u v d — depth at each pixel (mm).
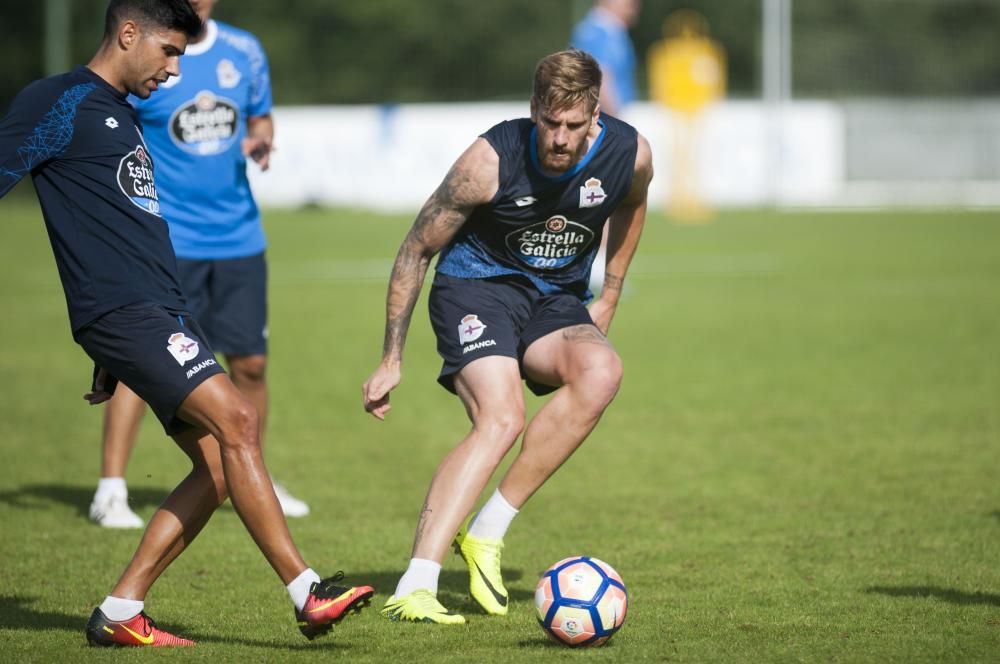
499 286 17953
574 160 16594
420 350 46656
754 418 33125
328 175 122812
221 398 14430
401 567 20266
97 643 15258
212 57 23734
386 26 170125
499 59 171750
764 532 22141
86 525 23000
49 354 44938
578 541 21750
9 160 14398
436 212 17031
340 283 67438
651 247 86312
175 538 15305
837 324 51062
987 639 15555
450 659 14719
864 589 18297
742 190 120312
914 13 169375
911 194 126062
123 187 14930
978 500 24344
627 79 55250
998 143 127562
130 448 23484
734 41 177500
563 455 17219
